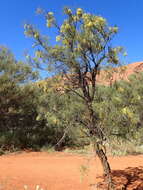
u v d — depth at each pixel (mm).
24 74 18141
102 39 7922
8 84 17422
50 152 17234
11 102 18375
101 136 7859
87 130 8172
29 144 19281
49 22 7945
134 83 19578
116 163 12758
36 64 8070
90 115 7930
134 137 8023
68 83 8133
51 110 8492
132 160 13492
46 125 19859
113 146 8016
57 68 8023
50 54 7953
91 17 7844
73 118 8148
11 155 16281
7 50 18891
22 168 12008
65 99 8430
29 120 20297
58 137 19359
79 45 7859
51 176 10570
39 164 12984
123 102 7762
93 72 8070
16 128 20344
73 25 7961
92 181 9797
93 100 8180
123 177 10219
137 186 9250
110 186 8266
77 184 9562
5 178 10227
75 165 12539
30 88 18234
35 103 18672
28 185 9461
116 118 7637
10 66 18094
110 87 8000
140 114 13250
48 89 8062
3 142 18156
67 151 17266
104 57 7969
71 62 7883
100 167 11703
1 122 19688
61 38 7984
